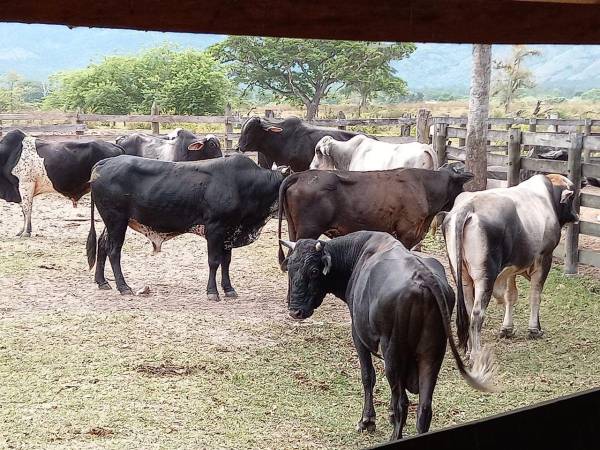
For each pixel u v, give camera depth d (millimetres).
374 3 1135
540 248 6656
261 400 5371
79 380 5617
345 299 5098
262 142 11797
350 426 4977
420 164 9727
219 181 7996
